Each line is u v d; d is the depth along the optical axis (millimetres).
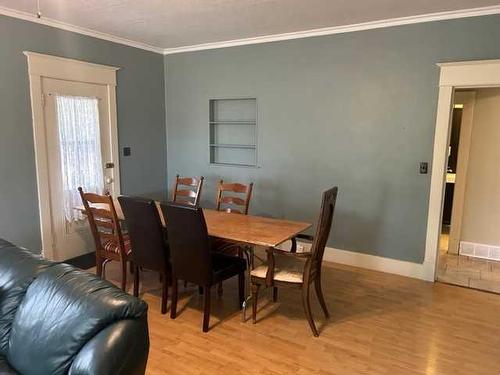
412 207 3752
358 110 3887
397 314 3047
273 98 4367
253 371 2332
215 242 3432
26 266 2033
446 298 3342
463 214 4539
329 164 4129
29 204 3701
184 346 2594
